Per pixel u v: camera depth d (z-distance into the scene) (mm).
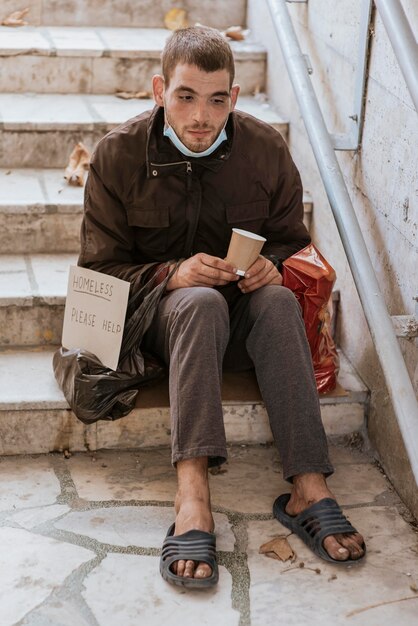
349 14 3287
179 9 4727
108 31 4645
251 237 2750
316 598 2520
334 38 3463
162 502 2900
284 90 4113
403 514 2910
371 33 3084
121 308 2879
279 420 2787
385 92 2998
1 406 3023
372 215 3164
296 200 3076
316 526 2689
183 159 2883
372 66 3096
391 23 2545
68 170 3811
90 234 2986
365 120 3180
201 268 2803
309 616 2453
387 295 3064
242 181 2969
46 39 4379
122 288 2861
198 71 2680
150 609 2453
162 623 2406
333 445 3264
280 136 3037
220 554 2680
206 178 2939
